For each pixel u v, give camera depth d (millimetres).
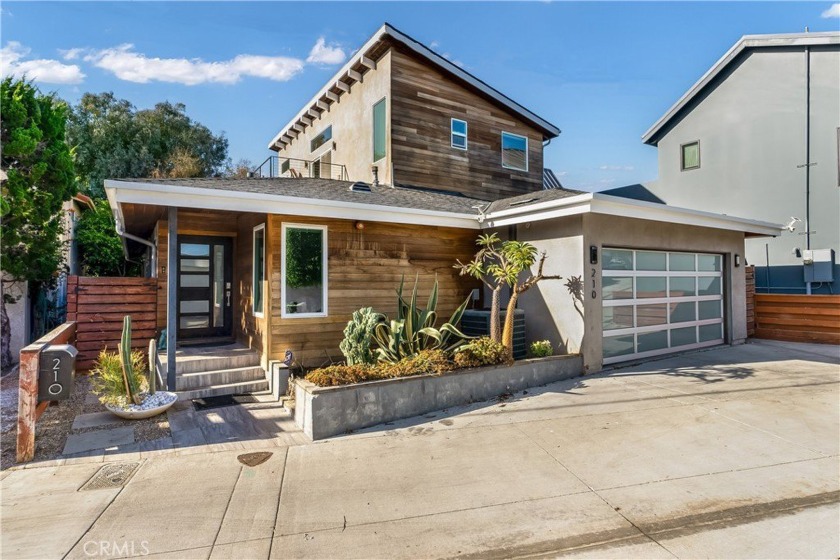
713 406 5699
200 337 8867
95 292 7766
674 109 15602
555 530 3211
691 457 4336
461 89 12602
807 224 12734
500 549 3004
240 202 6152
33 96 8672
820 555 2891
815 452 4414
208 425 5301
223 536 3133
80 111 25688
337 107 14141
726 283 9930
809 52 12867
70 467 4195
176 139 26609
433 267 8656
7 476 4008
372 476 4043
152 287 8211
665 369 7586
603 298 7652
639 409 5633
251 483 3908
